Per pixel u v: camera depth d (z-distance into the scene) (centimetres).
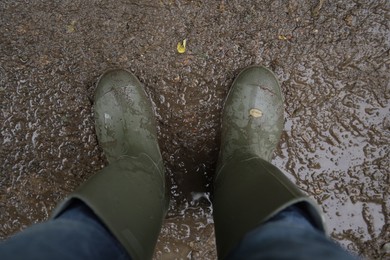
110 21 129
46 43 128
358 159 127
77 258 67
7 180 126
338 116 128
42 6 129
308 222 77
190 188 127
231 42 128
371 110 128
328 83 128
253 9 128
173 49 128
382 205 126
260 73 125
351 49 128
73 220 76
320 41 128
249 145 119
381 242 125
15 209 125
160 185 105
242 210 83
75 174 126
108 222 76
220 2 129
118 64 128
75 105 127
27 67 128
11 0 129
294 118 127
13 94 127
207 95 128
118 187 86
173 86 128
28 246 64
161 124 127
